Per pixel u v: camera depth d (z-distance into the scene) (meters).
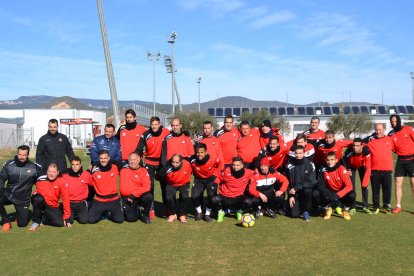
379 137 8.59
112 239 6.48
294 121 54.34
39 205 7.18
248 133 8.91
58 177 7.31
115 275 4.84
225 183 7.88
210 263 5.26
